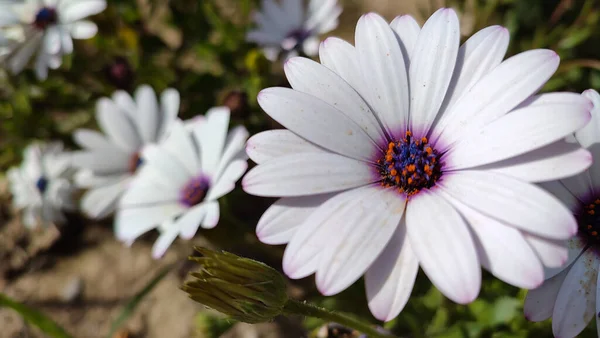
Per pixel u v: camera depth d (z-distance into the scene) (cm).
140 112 23
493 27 12
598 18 23
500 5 25
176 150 19
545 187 12
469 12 25
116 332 24
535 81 11
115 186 23
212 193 17
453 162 12
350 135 13
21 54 23
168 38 30
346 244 11
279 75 25
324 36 29
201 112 25
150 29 30
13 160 28
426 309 18
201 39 26
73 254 27
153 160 20
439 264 11
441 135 13
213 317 19
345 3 30
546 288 12
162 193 19
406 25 13
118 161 23
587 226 12
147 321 24
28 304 25
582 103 11
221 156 18
